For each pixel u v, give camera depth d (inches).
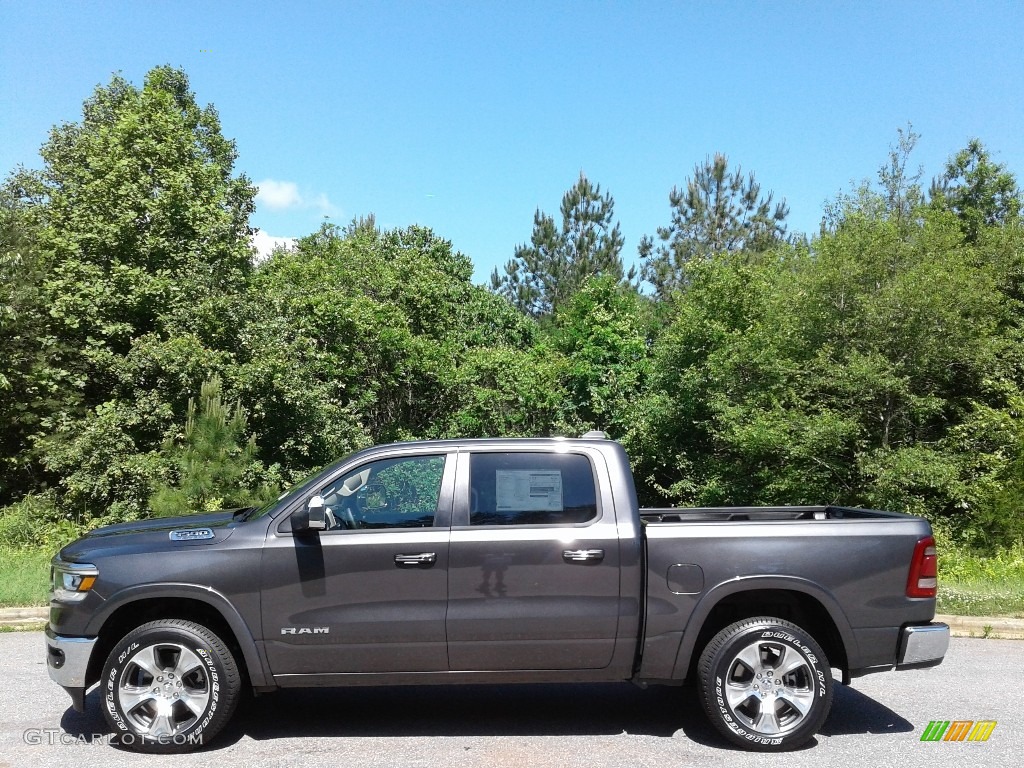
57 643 200.7
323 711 232.1
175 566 201.0
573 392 887.7
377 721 223.0
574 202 1581.0
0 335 654.5
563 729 216.8
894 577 206.7
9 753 197.3
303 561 201.3
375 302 829.2
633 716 228.4
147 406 642.8
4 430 671.1
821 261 649.0
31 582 387.9
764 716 201.9
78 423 649.0
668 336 761.0
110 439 629.9
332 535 203.6
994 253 749.9
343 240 995.3
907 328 610.9
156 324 685.9
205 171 735.7
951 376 647.1
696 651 211.8
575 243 1566.2
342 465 213.0
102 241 674.8
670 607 204.1
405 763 190.5
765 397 653.9
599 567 203.2
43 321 668.1
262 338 698.8
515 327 1115.3
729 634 203.0
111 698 197.5
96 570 201.6
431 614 200.8
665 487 800.3
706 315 730.8
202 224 703.7
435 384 841.5
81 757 195.0
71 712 229.6
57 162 865.5
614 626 202.8
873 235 637.9
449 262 1074.1
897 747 204.5
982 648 313.3
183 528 213.9
